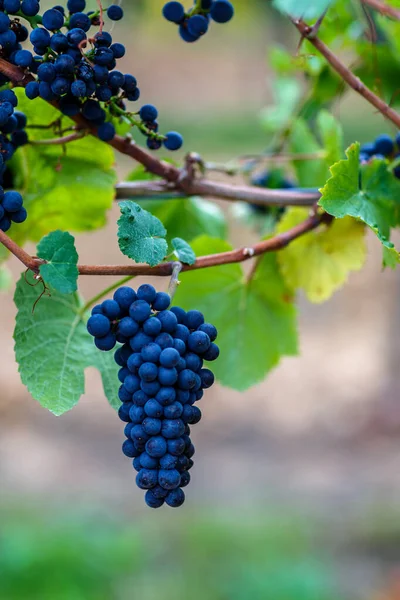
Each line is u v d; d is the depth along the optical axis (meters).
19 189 1.25
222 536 4.70
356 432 6.41
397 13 1.18
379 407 6.66
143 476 1.01
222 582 4.21
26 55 1.06
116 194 1.28
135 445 1.03
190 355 1.03
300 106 1.53
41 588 4.01
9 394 6.93
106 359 1.16
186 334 1.03
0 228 1.06
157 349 1.01
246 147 7.66
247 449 6.26
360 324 7.70
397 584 4.29
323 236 1.31
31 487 5.53
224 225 1.44
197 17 1.19
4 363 7.38
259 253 1.15
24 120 1.17
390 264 1.15
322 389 6.99
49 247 1.04
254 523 4.90
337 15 1.40
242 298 1.33
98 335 1.02
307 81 1.52
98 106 1.12
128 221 1.05
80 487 5.57
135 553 4.39
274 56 1.65
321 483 5.63
